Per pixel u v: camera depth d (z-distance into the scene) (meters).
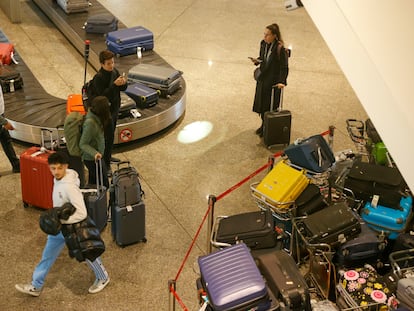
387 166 6.75
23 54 11.12
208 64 11.20
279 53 8.06
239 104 9.77
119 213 6.17
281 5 14.61
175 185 7.61
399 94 3.13
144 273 6.12
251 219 5.85
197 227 6.88
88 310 5.64
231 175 7.89
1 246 6.39
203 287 4.78
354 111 9.71
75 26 11.38
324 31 4.33
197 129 8.94
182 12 13.80
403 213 6.05
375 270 5.57
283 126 8.30
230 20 13.48
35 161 6.60
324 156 6.76
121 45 10.11
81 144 6.52
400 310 4.68
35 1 13.42
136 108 8.52
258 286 4.58
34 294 5.73
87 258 5.41
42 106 8.52
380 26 3.47
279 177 6.35
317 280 5.68
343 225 5.61
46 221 5.23
